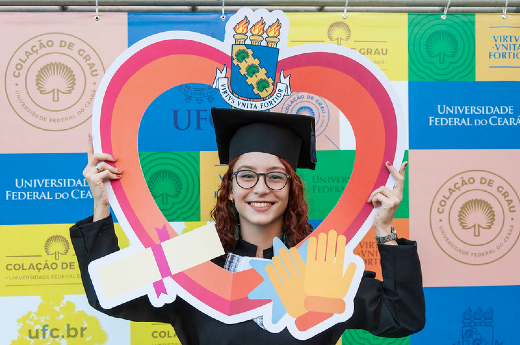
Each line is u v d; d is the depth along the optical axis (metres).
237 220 1.68
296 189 1.61
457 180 2.04
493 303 2.04
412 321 1.49
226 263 1.60
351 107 1.68
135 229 1.61
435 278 2.03
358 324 1.60
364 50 2.02
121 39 1.98
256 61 1.70
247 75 1.70
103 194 1.59
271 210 1.54
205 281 1.57
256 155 1.58
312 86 1.70
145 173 2.00
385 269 1.53
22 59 1.97
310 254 1.58
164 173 2.01
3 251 1.97
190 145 2.01
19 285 1.97
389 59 2.02
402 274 1.50
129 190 1.63
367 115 1.67
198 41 1.69
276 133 1.62
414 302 1.49
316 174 2.02
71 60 1.98
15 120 1.97
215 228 1.61
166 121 2.01
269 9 2.02
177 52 1.69
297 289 1.56
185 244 1.59
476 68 2.05
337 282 1.56
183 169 2.01
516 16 2.05
